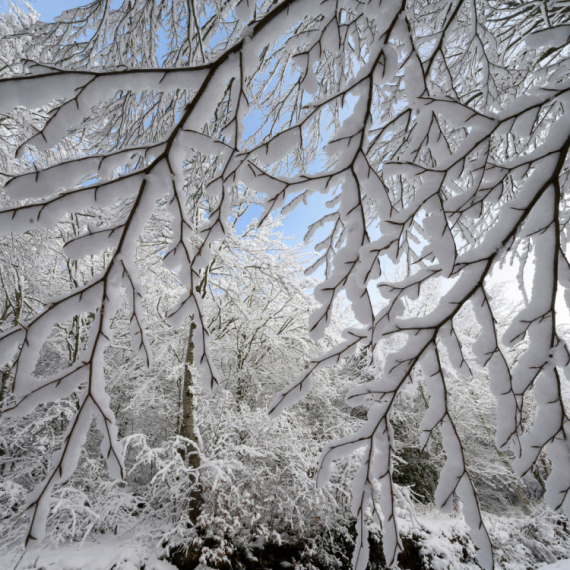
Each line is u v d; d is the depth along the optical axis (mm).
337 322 7609
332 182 934
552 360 813
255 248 7391
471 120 898
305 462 5402
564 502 779
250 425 5859
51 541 4457
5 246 4891
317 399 7699
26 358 753
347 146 905
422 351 903
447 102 902
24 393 748
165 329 6914
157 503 5551
